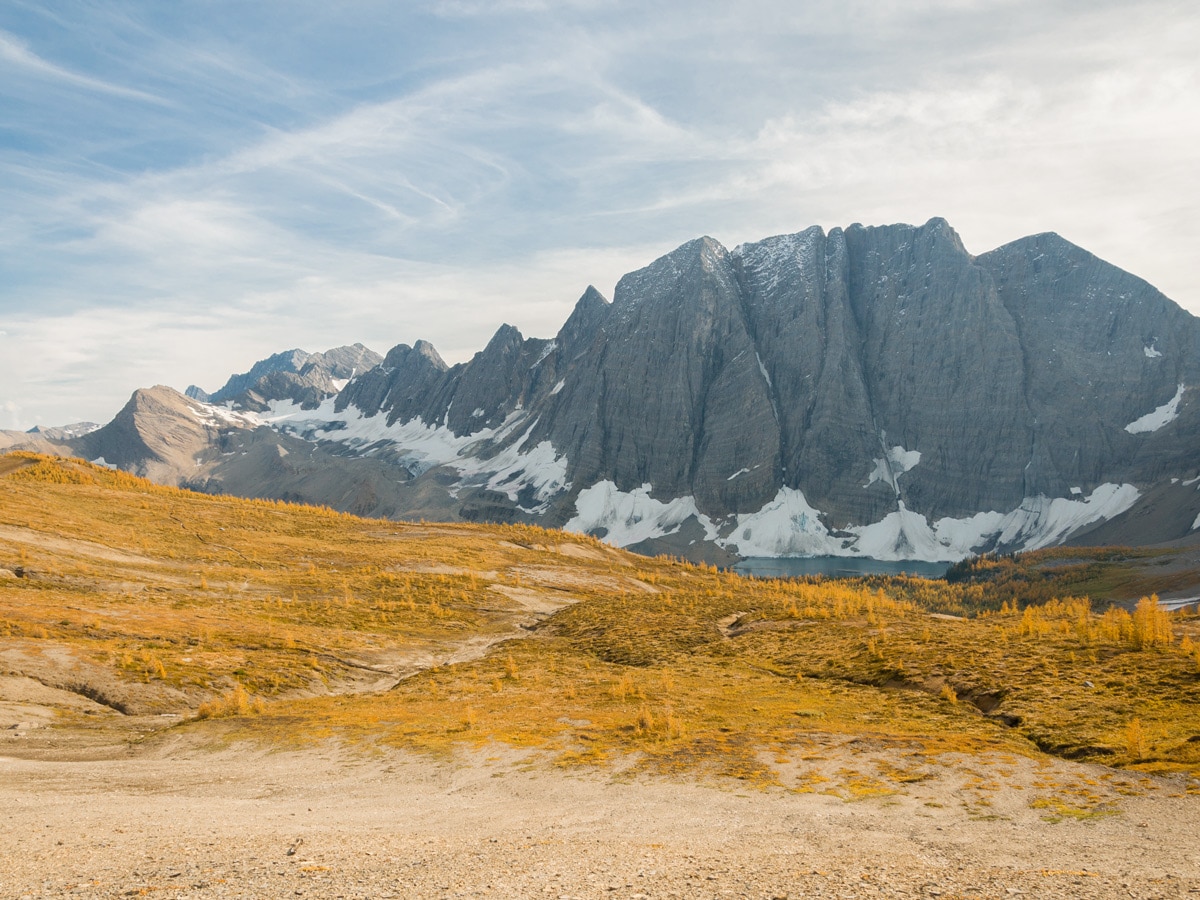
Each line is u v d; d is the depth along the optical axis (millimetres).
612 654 84750
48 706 53531
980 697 50875
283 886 15383
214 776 35656
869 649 70875
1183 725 36906
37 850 19109
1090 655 55906
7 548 100312
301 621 93562
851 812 26438
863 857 19047
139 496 157375
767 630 92500
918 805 27328
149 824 23359
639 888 15297
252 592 108062
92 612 80125
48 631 70375
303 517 177625
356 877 16250
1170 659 50781
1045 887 15539
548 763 36125
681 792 30453
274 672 68250
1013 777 30953
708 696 56750
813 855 19266
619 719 46906
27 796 29812
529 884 15648
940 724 44969
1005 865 18125
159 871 16797
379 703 57531
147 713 55500
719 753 36969
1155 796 27047
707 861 18312
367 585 120188
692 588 162750
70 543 112188
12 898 14484
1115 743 35562
